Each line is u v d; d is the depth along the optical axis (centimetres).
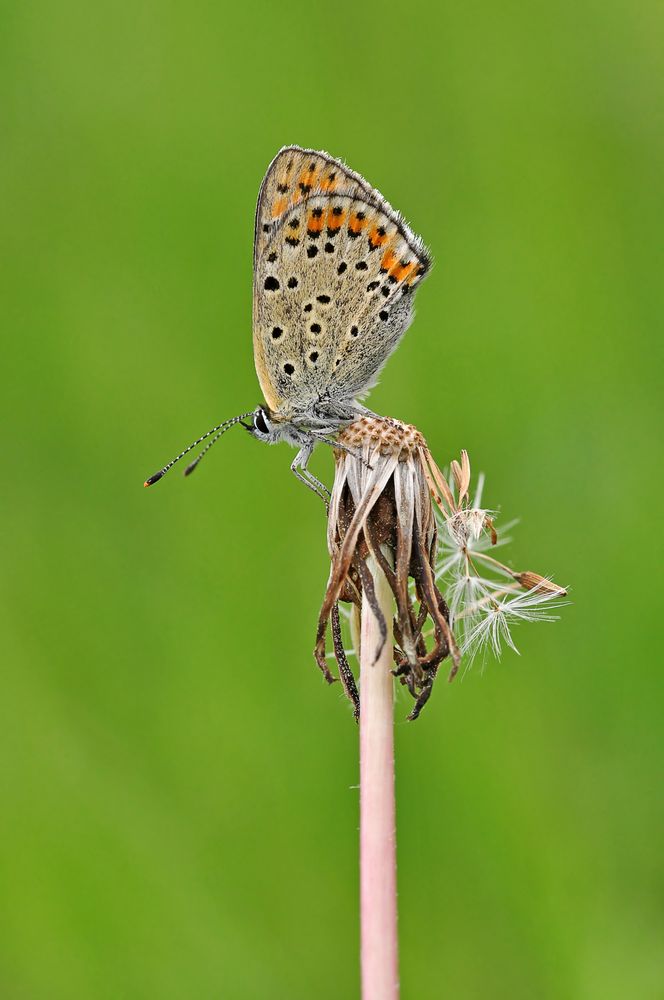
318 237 28
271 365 29
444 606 27
